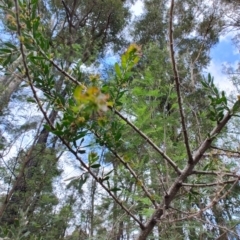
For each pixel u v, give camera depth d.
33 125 4.82
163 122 1.84
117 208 2.44
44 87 1.02
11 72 1.03
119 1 8.34
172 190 1.08
